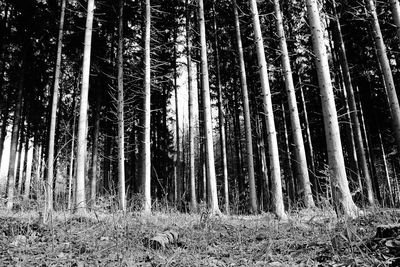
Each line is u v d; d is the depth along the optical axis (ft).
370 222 17.57
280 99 73.15
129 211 19.92
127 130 77.15
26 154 71.77
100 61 61.98
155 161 80.43
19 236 18.16
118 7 55.67
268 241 17.06
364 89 71.26
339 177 21.94
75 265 13.43
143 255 14.61
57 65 43.93
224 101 77.92
